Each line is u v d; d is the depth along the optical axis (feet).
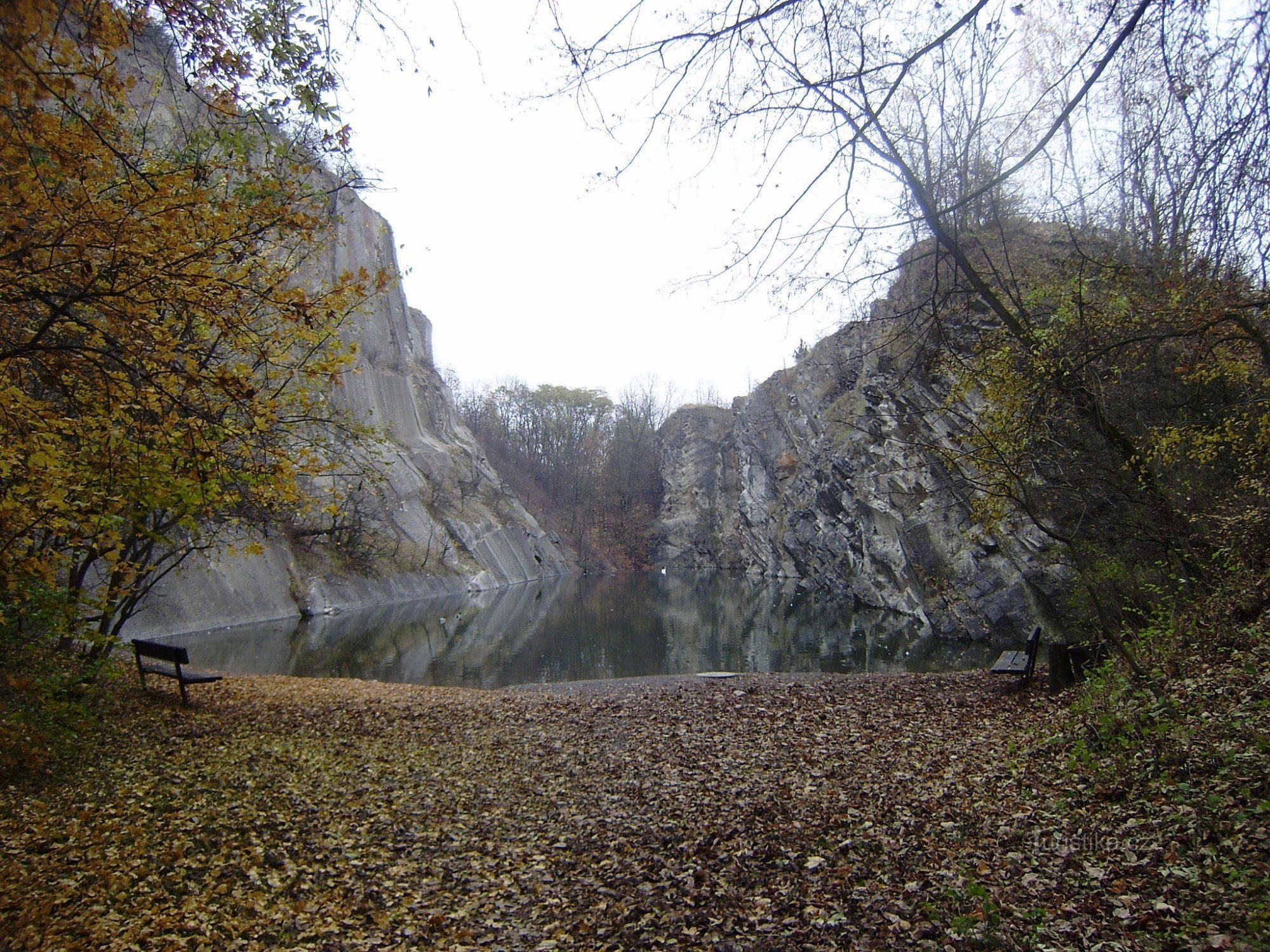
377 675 59.52
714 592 145.59
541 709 35.42
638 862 17.10
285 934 14.34
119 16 12.10
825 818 18.31
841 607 103.30
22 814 19.30
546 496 247.50
